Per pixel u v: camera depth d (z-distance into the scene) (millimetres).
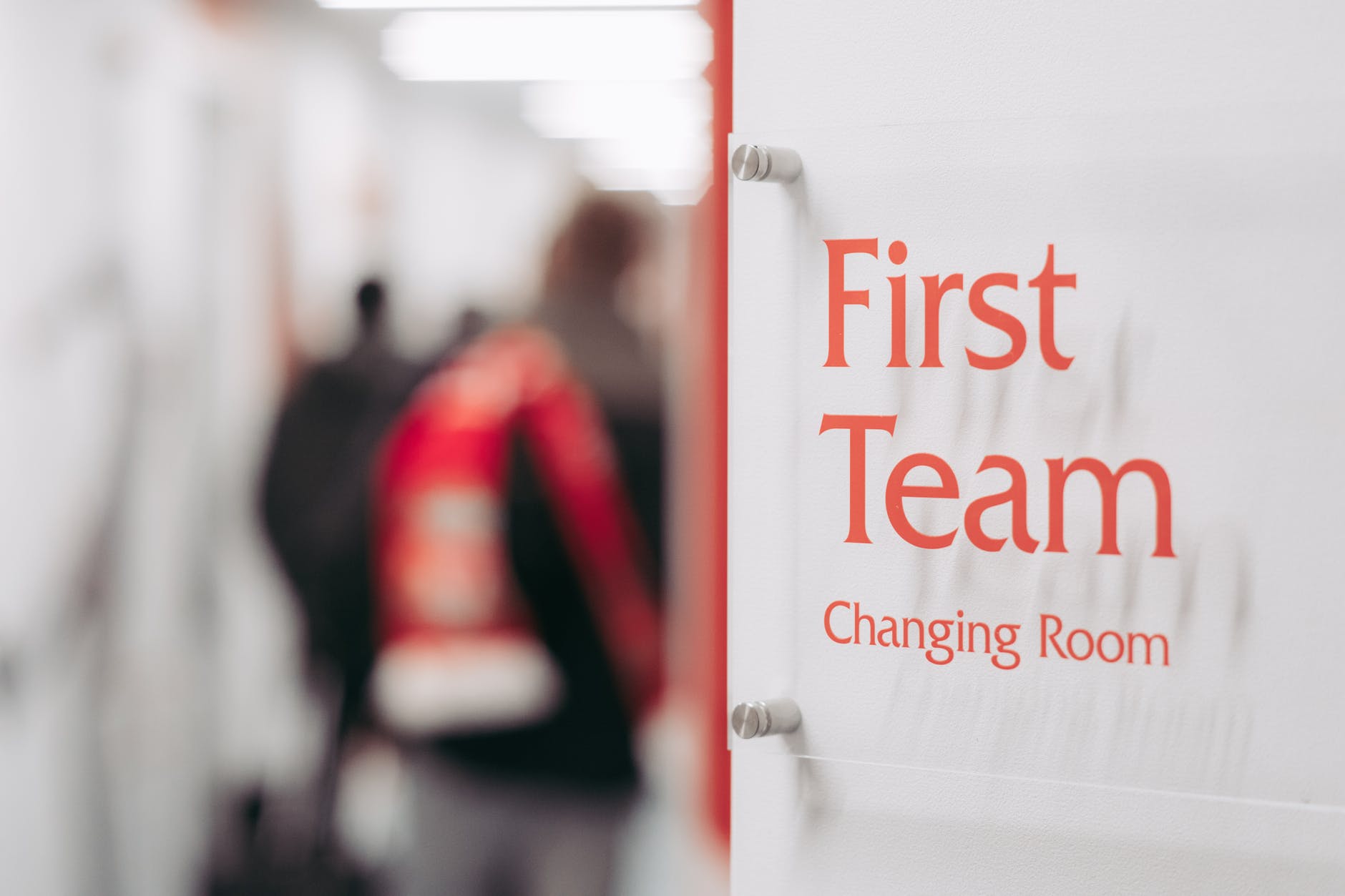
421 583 1639
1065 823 690
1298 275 621
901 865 737
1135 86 681
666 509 1550
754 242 773
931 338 717
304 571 1681
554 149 1564
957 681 710
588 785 1595
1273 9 642
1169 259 650
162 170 1705
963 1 733
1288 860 627
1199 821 650
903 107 755
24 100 1730
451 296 1613
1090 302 670
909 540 725
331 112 1644
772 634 768
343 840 1678
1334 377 614
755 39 805
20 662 1769
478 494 1609
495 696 1623
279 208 1670
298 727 1693
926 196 716
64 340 1737
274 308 1676
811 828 767
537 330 1582
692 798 1562
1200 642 644
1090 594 672
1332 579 615
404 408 1638
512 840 1632
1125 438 663
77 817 1768
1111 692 667
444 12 1594
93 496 1739
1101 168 666
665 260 1532
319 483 1673
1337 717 614
